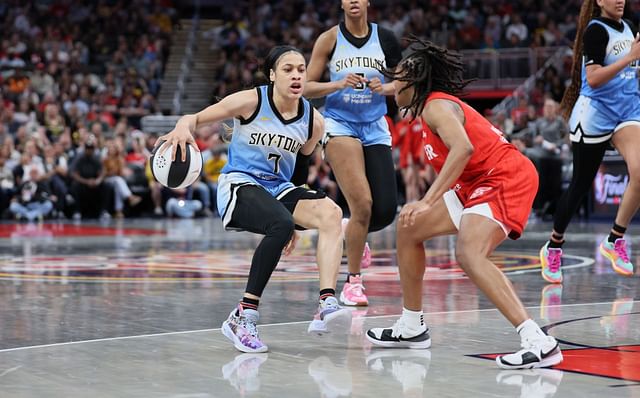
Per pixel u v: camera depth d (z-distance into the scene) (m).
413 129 20.97
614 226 8.22
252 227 5.29
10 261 10.50
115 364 4.59
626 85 7.86
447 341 5.23
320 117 5.62
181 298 7.17
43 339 5.32
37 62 27.77
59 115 23.27
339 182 7.02
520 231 4.78
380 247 12.49
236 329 4.98
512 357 4.44
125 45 28.70
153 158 5.16
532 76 23.48
